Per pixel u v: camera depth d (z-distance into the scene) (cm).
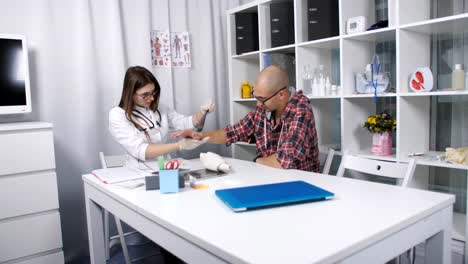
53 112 239
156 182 137
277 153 178
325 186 131
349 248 79
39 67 233
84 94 246
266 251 77
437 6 221
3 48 204
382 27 210
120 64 257
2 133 190
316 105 261
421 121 215
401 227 94
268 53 276
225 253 78
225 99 329
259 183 139
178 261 210
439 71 223
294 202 111
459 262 185
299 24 246
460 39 213
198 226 94
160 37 283
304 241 82
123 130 195
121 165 221
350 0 224
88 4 245
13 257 198
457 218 212
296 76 248
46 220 208
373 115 236
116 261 236
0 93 204
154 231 111
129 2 266
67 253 247
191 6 302
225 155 327
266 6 275
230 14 302
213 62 315
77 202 250
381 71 228
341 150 229
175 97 297
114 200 138
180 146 183
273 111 201
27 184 200
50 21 234
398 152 200
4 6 220
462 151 180
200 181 145
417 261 198
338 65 274
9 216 195
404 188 128
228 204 107
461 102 219
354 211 102
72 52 243
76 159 248
